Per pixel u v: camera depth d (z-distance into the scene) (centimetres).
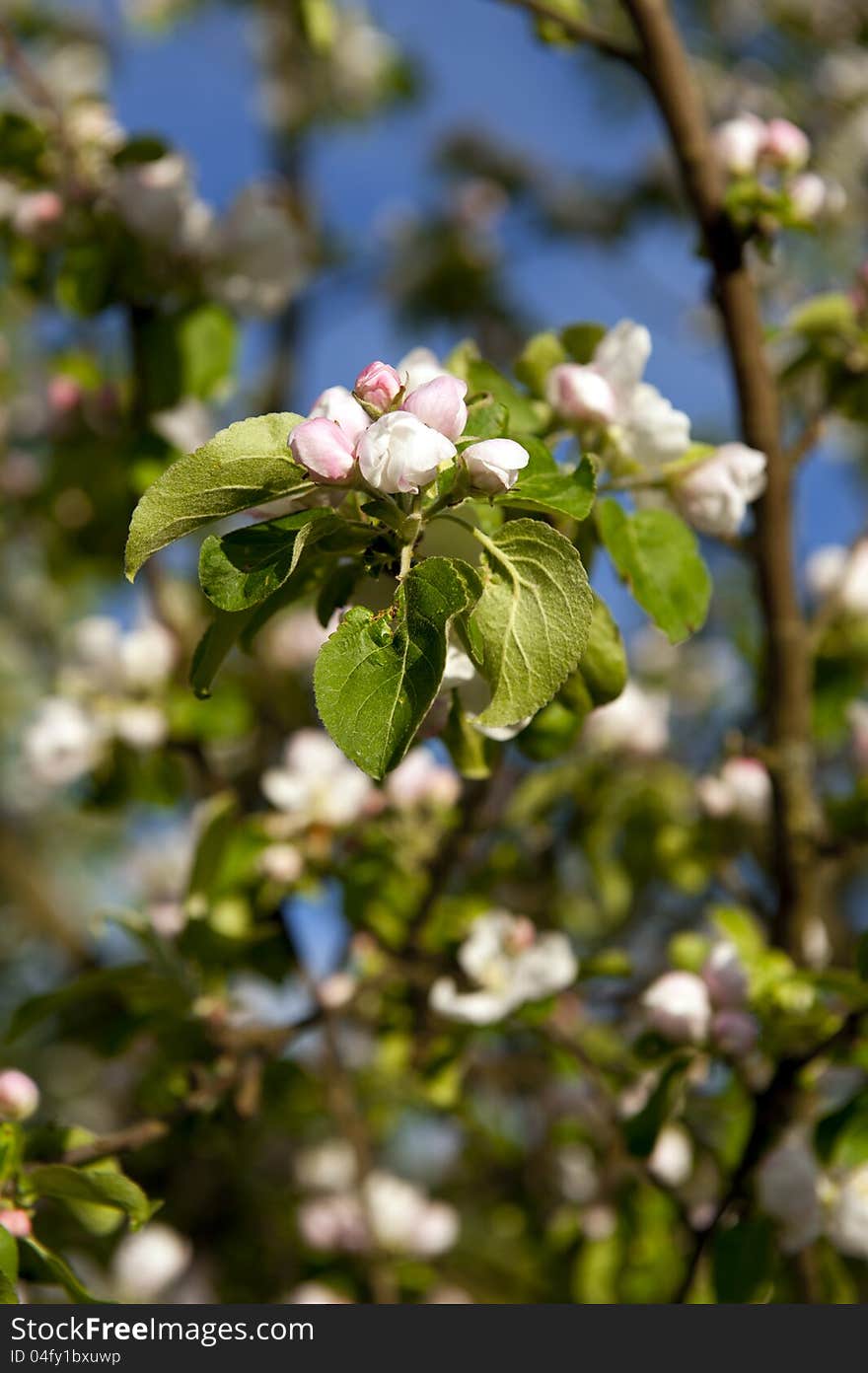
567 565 71
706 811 111
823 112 195
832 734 108
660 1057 89
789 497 92
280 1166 138
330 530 71
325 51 132
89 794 112
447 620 69
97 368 116
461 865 110
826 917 138
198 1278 128
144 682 111
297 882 100
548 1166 126
